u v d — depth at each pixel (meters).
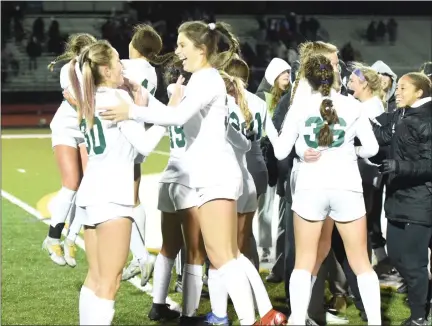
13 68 23.88
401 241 5.54
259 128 5.74
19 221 9.42
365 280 5.14
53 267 7.42
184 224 5.53
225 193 5.01
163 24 24.83
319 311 5.77
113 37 23.69
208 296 6.49
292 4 28.80
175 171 5.55
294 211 5.16
